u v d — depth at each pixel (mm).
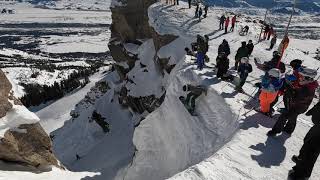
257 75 21703
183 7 45250
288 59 30734
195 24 38281
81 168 40469
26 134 16453
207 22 39781
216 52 28594
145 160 18328
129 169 19391
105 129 46750
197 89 15773
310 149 7844
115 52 50969
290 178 8352
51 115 73312
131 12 46875
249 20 49312
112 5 49062
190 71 19469
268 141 10523
